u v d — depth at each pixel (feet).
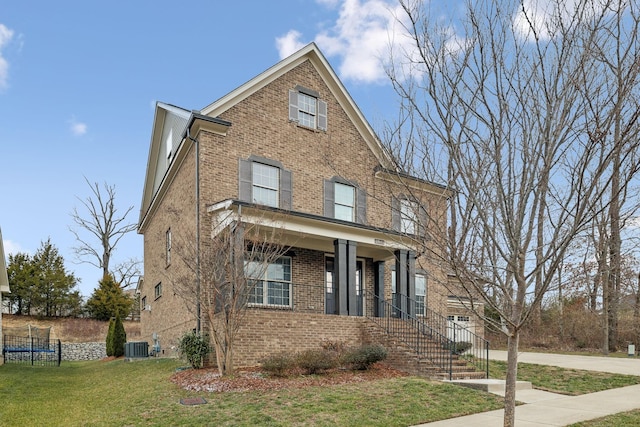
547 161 17.31
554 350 82.23
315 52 58.85
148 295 76.79
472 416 28.43
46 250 113.60
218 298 38.81
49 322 102.99
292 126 56.08
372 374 39.63
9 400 33.71
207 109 50.42
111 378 45.68
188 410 28.37
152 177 77.15
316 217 47.55
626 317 87.45
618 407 31.63
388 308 54.44
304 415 27.14
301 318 45.52
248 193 51.31
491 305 18.54
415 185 20.11
